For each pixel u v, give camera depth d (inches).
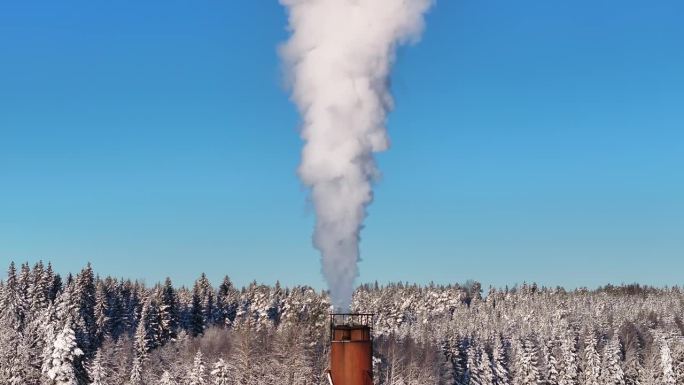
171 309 4975.4
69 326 2888.8
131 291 5974.4
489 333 5423.2
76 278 4904.0
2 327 4382.4
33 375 3412.9
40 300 5083.7
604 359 4731.8
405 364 3831.2
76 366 2901.1
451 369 4072.3
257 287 6668.3
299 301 4611.2
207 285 6013.8
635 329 5984.3
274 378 3341.5
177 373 3666.3
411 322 7273.6
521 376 4451.3
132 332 5137.8
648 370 4943.4
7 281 5044.3
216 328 4950.8
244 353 3459.6
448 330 4736.7
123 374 3828.7
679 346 5083.7
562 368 4685.0
